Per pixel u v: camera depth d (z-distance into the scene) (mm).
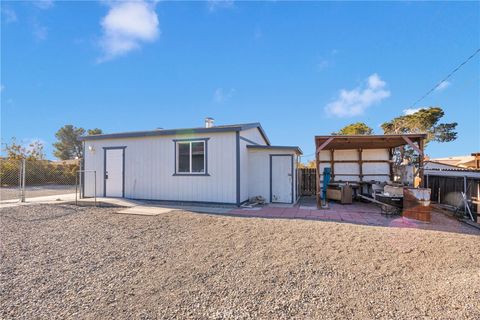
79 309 2785
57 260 4223
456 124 23016
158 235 5543
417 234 5367
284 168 10695
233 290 3172
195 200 9992
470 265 3727
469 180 8141
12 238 5395
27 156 23594
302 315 2613
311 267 3805
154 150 10641
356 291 3092
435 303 2725
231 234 5500
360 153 13148
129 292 3162
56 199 10898
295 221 6699
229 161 9609
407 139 9047
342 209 9148
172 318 2592
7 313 2705
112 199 10719
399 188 8430
